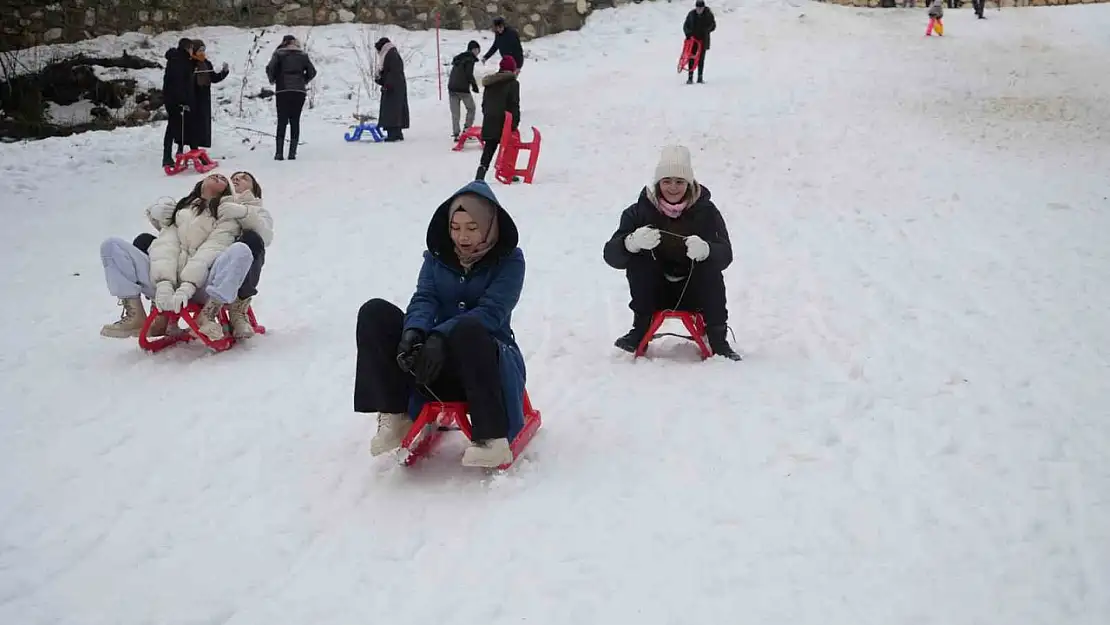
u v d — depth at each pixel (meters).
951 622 3.25
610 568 3.62
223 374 6.04
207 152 15.06
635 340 6.26
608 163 13.34
